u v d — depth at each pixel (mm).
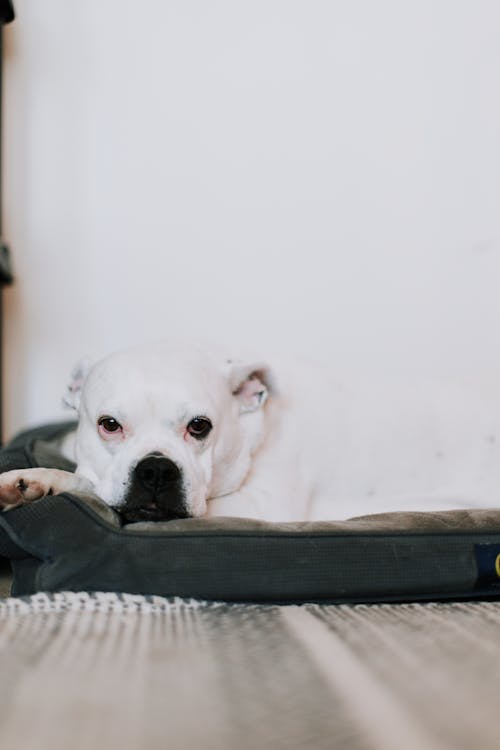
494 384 2801
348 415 2533
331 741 944
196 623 1465
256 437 2238
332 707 1055
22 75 3887
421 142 3840
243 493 2209
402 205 3852
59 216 3900
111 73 3879
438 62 3832
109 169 3889
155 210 3881
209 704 1061
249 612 1560
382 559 1668
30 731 961
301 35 3848
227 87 3859
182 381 2018
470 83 3826
